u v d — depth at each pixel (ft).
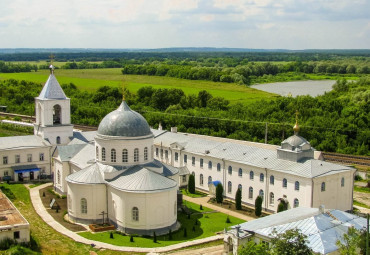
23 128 593.83
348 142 532.32
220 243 254.68
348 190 309.01
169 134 423.23
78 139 393.29
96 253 238.07
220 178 351.46
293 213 246.88
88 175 285.23
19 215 253.85
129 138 289.53
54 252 236.84
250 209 320.50
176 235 265.75
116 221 276.21
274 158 319.27
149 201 263.08
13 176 388.16
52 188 364.17
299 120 574.97
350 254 182.09
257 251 188.96
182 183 377.50
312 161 300.61
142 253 238.89
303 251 181.37
